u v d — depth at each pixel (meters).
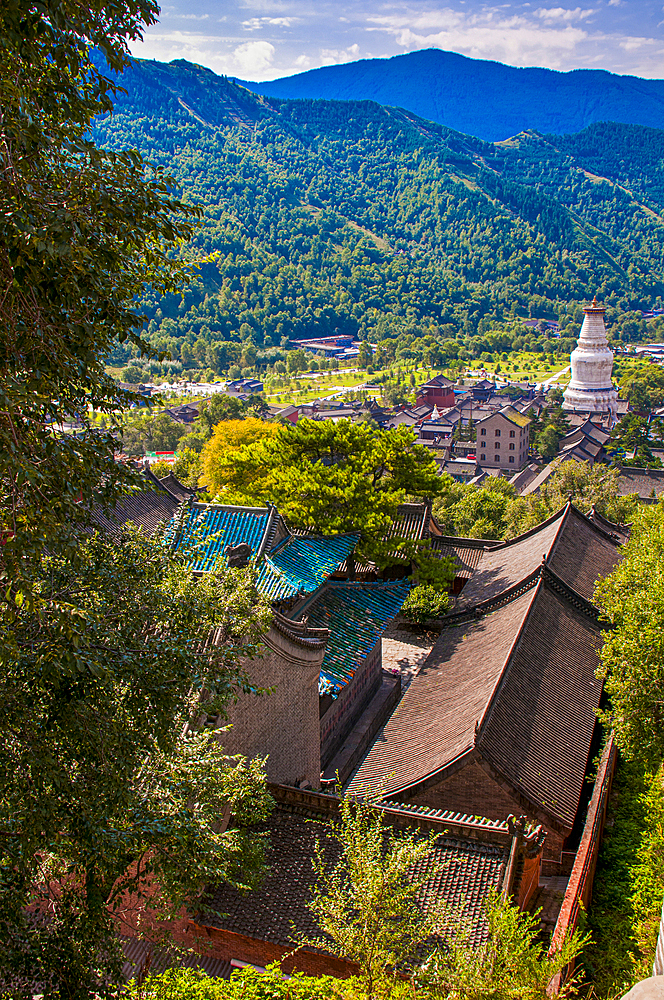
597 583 30.81
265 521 32.41
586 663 31.08
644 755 23.62
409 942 15.99
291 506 40.47
